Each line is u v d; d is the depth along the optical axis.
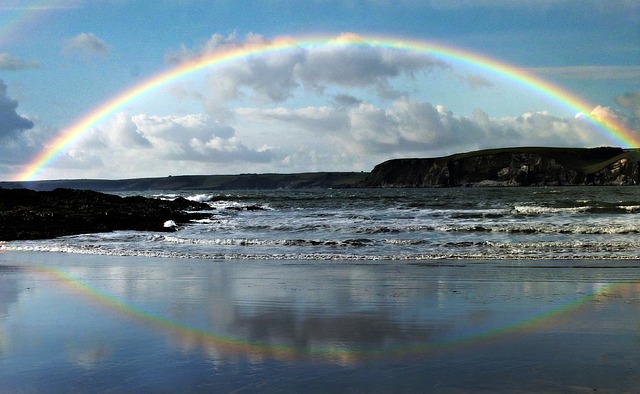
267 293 10.92
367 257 17.27
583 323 8.02
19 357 6.45
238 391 5.27
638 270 13.73
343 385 5.43
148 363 6.18
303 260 16.88
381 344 6.99
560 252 17.64
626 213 36.75
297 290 11.28
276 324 8.16
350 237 24.06
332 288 11.52
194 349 6.77
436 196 85.12
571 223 27.75
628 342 6.93
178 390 5.32
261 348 6.80
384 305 9.59
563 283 11.86
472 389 5.30
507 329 7.72
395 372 5.84
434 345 6.93
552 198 68.31
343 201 67.94
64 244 22.83
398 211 42.16
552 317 8.46
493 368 5.95
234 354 6.55
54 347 6.88
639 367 5.92
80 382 5.56
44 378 5.70
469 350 6.69
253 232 27.44
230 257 17.80
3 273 14.28
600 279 12.36
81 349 6.78
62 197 45.00
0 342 7.13
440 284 11.95
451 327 7.89
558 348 6.72
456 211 39.78
